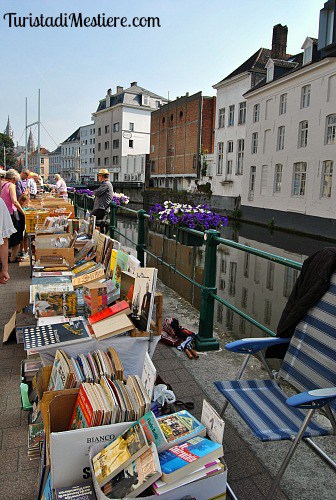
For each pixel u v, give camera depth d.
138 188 59.06
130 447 1.78
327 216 25.39
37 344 2.63
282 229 29.97
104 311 3.06
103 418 1.91
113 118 72.38
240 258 16.53
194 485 1.70
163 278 7.42
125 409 1.95
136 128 71.06
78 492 1.80
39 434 2.32
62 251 4.57
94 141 84.44
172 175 51.38
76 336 2.74
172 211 5.96
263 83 32.81
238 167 36.97
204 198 41.69
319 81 25.97
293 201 28.75
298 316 2.52
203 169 43.56
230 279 12.97
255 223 33.66
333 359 2.30
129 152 70.88
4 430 2.63
